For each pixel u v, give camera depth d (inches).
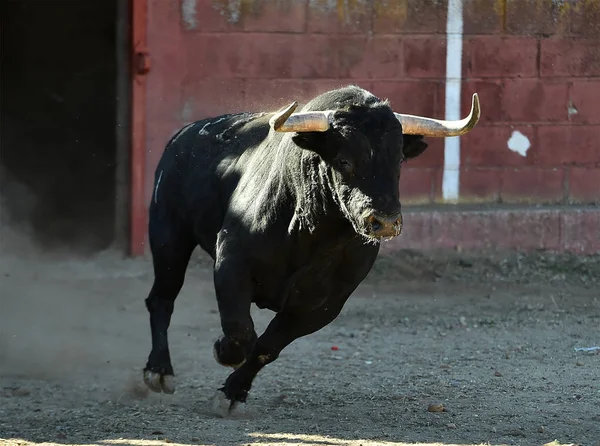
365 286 1182.3
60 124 1478.8
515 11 1325.0
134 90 1236.5
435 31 1310.3
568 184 1353.3
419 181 1317.7
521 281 1226.0
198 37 1252.5
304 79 1282.0
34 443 599.5
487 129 1328.7
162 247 754.2
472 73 1322.6
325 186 580.7
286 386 768.3
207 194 706.8
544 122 1342.3
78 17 1464.1
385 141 557.3
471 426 658.2
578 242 1316.4
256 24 1264.8
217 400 679.1
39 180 1470.2
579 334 986.1
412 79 1309.1
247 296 634.8
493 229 1294.3
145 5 1229.7
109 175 1421.0
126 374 804.0
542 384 785.6
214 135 738.8
